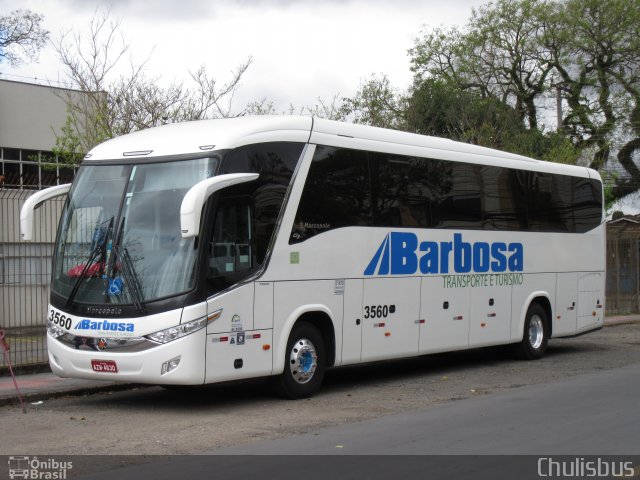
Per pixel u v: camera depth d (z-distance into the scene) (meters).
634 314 28.98
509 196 16.28
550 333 17.45
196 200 10.09
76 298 11.11
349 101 37.22
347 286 12.63
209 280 10.62
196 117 21.86
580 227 18.36
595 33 43.94
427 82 40.66
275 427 9.99
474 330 15.27
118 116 21.41
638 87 43.69
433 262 14.31
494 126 38.12
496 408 11.13
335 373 15.26
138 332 10.53
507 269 16.12
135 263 10.83
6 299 17.16
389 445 8.80
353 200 12.79
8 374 14.06
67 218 11.61
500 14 45.75
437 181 14.51
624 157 43.53
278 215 11.59
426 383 13.86
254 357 11.17
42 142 24.86
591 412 10.67
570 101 44.88
